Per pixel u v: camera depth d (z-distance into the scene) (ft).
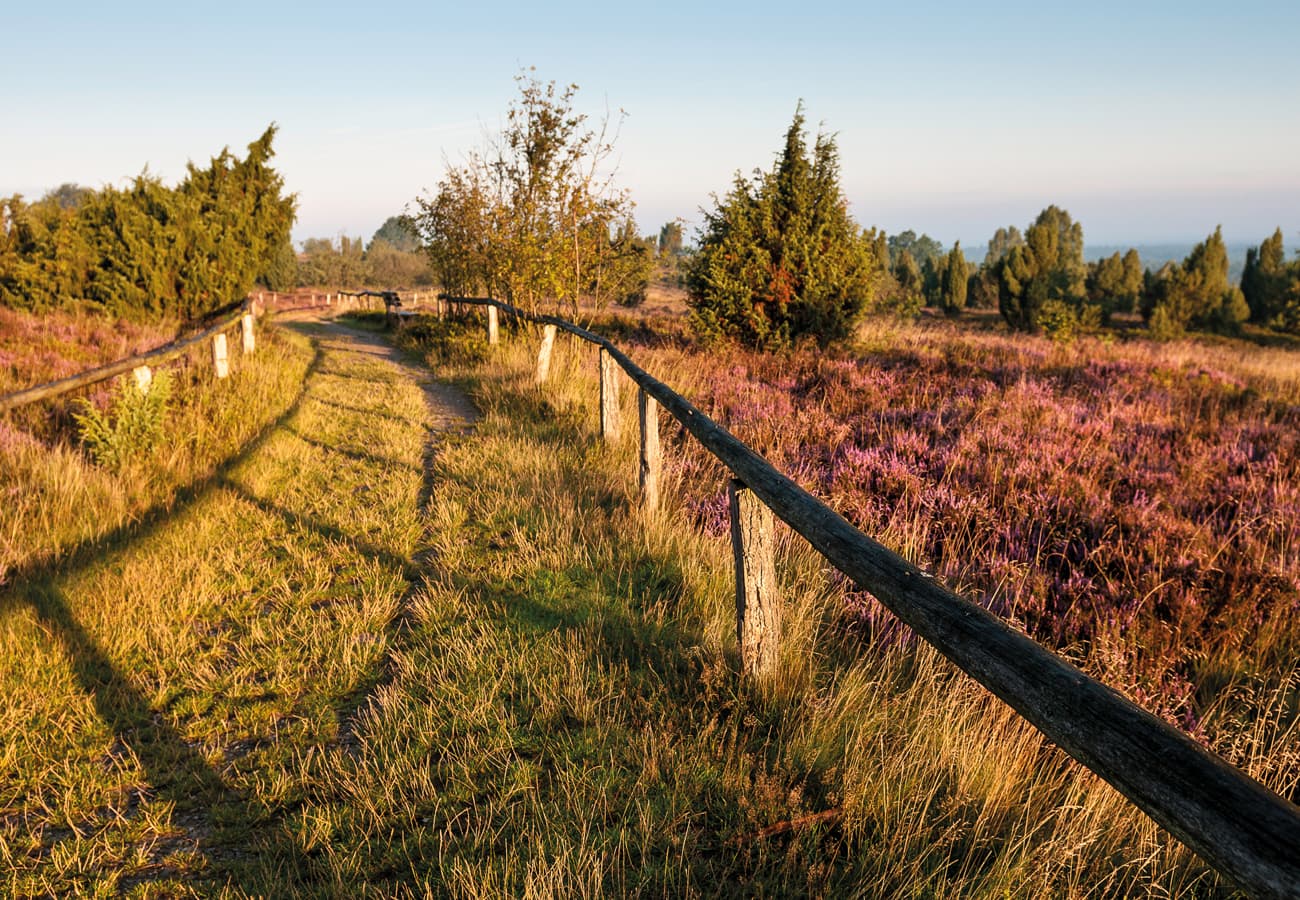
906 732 9.84
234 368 39.40
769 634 10.66
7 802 9.52
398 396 36.70
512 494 20.49
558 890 7.30
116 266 58.08
